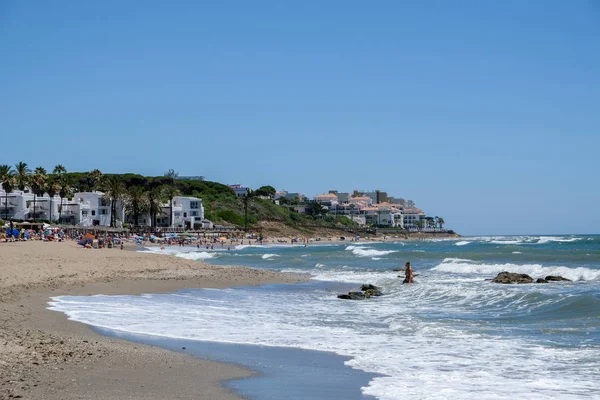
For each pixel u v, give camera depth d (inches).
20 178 4795.8
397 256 2741.1
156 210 5762.8
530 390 438.3
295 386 452.1
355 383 462.6
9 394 379.9
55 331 650.8
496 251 2974.9
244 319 824.3
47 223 4493.1
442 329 719.1
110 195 5428.2
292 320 823.7
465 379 473.7
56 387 406.9
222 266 1955.0
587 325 738.8
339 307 992.9
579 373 492.7
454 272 1824.6
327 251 3641.7
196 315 851.4
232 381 465.4
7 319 713.6
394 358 560.7
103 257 2060.8
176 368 500.7
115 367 486.6
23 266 1515.7
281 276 1646.2
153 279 1437.0
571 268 1672.0
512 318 827.4
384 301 1081.4
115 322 751.7
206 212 6929.1
